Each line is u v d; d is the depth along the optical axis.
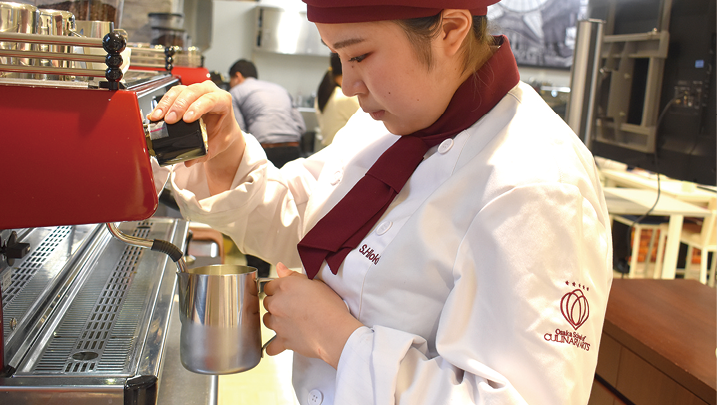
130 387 0.64
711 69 1.68
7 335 0.71
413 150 0.85
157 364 0.70
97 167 0.59
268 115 4.46
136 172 0.60
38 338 0.75
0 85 0.57
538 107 0.81
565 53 6.70
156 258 1.13
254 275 0.80
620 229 3.64
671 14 1.84
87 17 1.16
